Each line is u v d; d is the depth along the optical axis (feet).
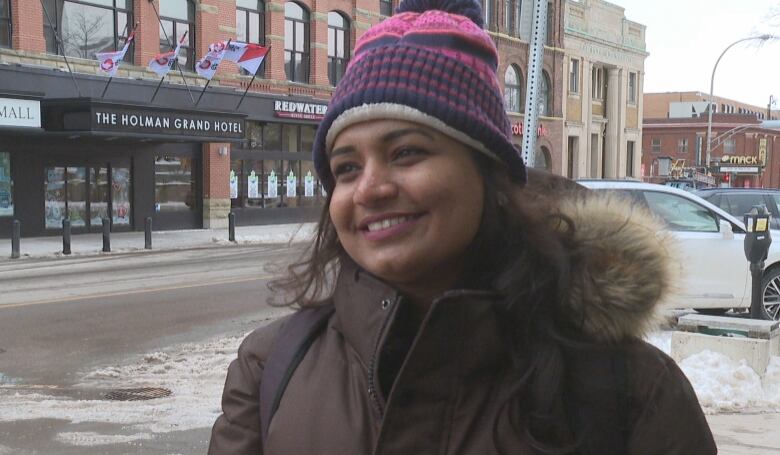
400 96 4.36
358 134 4.54
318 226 5.62
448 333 4.29
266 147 91.81
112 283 41.65
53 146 71.41
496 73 4.86
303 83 94.89
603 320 4.47
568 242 4.76
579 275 4.58
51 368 23.53
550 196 5.22
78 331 28.81
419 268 4.53
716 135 226.17
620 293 4.46
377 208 4.50
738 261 27.99
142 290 39.01
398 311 4.57
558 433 4.35
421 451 4.36
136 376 22.54
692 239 27.61
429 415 4.40
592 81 146.51
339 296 4.92
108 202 76.48
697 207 28.40
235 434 5.24
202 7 81.61
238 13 87.40
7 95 63.00
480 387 4.45
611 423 4.34
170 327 29.71
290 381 4.99
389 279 4.64
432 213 4.46
